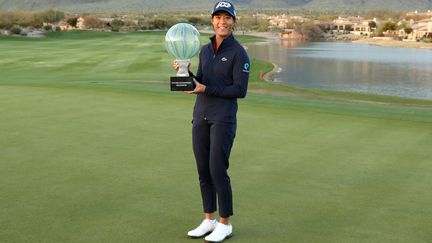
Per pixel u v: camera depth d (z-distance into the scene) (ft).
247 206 16.40
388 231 14.43
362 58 235.81
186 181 19.03
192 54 14.01
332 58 231.30
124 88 50.31
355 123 31.48
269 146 24.90
